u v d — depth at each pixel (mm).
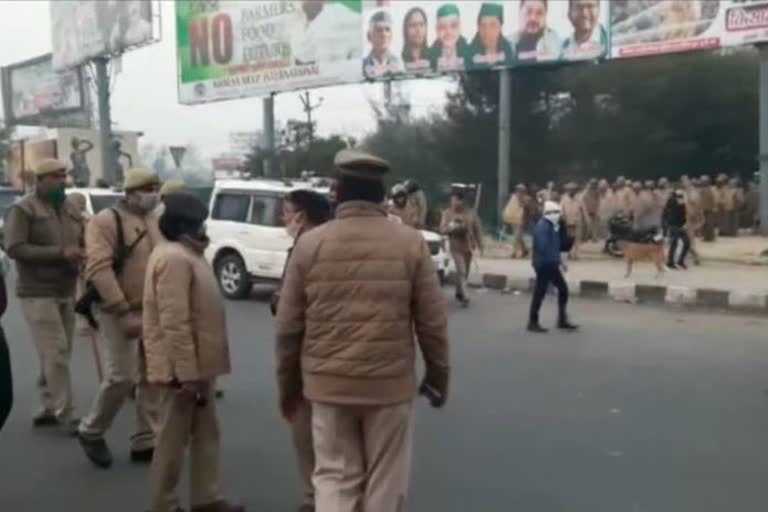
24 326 12156
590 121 37094
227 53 33500
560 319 11984
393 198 13703
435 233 16297
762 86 23438
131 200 6008
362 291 3783
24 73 55344
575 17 23625
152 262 4844
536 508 5262
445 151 38000
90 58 41875
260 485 5715
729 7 21047
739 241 24406
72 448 6484
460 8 26141
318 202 5109
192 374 4781
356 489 3898
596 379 8727
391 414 3844
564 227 11859
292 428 4988
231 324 12328
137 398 6180
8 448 6484
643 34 22469
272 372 9117
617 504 5316
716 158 37312
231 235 15172
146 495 5508
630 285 15570
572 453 6320
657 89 36875
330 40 29750
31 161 43125
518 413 7414
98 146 41875
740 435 6738
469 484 5680
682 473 5871
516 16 24812
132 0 37938
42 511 5254
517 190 22734
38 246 6715
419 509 5254
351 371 3787
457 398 7934
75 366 9539
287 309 3943
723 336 11375
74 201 7711
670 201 19031
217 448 5078
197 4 34562
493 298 15641
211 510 5055
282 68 31469
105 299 5789
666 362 9586
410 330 3920
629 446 6473
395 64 27922
